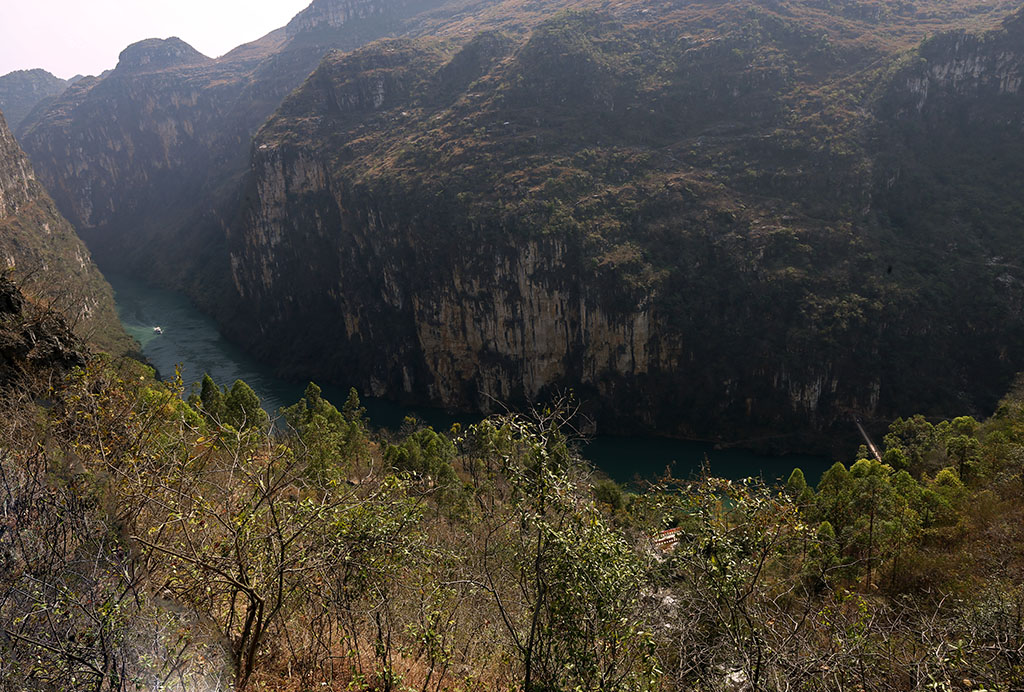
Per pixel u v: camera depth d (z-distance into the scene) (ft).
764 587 28.40
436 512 52.47
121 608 20.02
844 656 23.59
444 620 29.45
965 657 25.59
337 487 29.73
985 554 53.47
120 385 43.34
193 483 27.55
